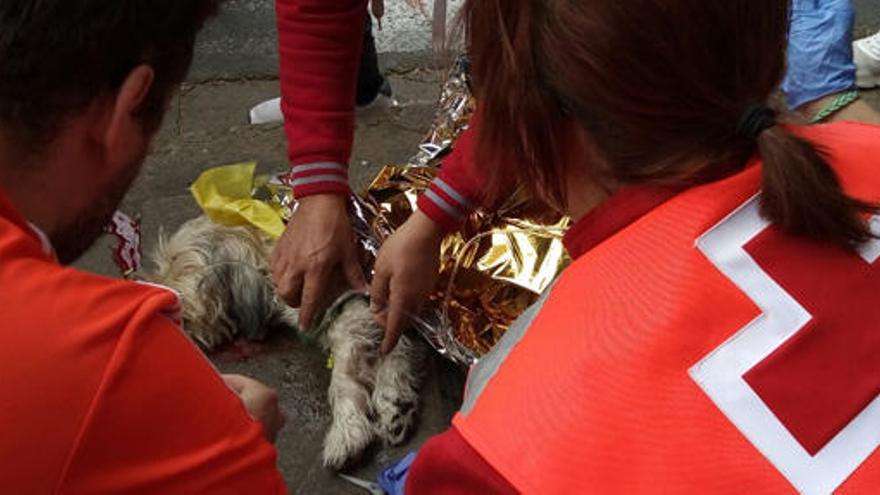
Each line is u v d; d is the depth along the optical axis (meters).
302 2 1.67
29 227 0.94
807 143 0.84
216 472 0.95
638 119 0.86
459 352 1.98
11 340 0.85
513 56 0.89
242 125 2.96
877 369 0.83
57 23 0.86
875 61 2.89
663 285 0.87
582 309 0.89
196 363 0.95
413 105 2.97
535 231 1.97
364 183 2.70
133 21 0.90
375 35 3.26
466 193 1.67
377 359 2.04
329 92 1.74
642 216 0.91
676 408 0.82
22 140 0.91
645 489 0.81
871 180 0.94
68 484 0.86
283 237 1.85
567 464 0.83
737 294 0.85
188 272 2.15
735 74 0.84
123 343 0.89
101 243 2.40
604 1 0.82
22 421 0.84
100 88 0.91
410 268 1.74
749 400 0.82
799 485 0.80
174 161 2.79
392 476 1.90
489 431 0.87
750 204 0.88
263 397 1.41
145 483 0.90
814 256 0.86
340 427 1.97
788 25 0.90
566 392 0.85
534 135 0.95
